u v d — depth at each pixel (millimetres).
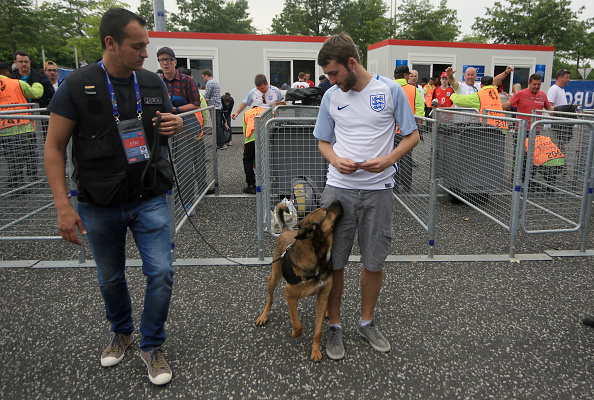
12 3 31688
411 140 2398
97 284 3535
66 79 2016
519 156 3848
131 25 1975
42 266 3855
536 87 7047
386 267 3861
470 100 6656
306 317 3051
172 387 2338
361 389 2318
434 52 14633
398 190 5629
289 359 2580
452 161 5656
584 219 4070
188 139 5055
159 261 2268
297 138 4711
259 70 13430
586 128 4539
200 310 3127
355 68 2299
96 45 39469
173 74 5414
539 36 38375
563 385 2342
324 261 2445
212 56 13000
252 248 4316
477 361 2551
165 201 2359
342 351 2588
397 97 2365
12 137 4438
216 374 2445
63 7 41719
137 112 2168
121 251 2383
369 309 2701
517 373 2441
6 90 6406
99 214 2199
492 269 3807
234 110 13594
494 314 3061
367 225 2545
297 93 6453
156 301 2283
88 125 2051
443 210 5695
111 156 2094
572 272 3734
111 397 2266
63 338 2781
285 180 4820
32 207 4504
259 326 2928
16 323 2949
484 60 15094
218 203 5969
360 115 2398
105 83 2066
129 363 2537
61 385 2352
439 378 2406
